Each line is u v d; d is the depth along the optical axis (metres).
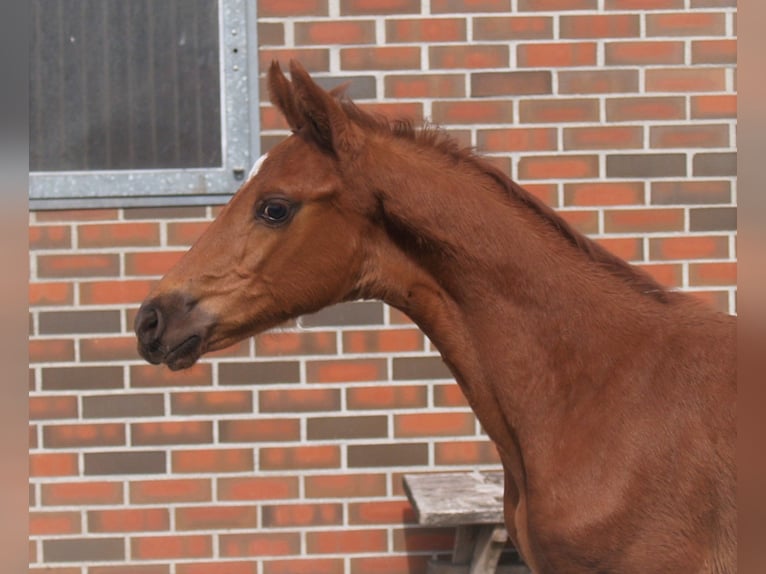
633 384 2.39
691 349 2.41
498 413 2.56
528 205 2.56
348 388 3.99
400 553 4.00
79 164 4.04
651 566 2.31
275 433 4.00
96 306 4.00
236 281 2.52
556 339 2.47
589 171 4.02
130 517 4.00
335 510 4.00
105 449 4.00
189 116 4.05
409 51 4.00
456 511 3.41
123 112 4.05
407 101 4.00
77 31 4.06
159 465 4.00
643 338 2.45
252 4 4.02
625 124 4.02
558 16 4.00
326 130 2.50
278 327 2.75
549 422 2.45
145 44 4.05
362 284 2.58
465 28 4.00
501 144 4.01
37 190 3.98
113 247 4.00
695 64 4.02
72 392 3.99
